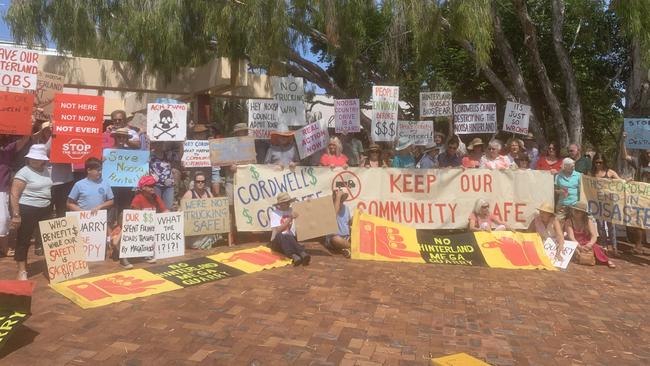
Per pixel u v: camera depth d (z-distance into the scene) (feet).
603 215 31.24
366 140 62.64
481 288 23.54
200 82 45.98
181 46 40.22
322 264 26.48
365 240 28.43
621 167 38.93
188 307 19.56
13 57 26.63
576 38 49.37
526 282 24.95
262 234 32.24
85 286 21.17
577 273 27.12
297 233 27.43
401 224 31.83
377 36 52.03
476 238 29.12
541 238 29.30
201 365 15.07
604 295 23.44
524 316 20.22
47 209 23.26
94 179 25.72
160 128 30.12
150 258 25.59
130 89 44.91
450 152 34.53
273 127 34.55
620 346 17.84
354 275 24.66
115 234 26.30
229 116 71.87
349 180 31.96
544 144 43.52
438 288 23.24
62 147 27.35
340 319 18.94
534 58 43.34
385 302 20.98
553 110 43.11
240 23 36.96
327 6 38.47
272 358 15.66
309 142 33.55
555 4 43.04
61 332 16.92
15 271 23.66
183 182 35.60
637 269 28.37
